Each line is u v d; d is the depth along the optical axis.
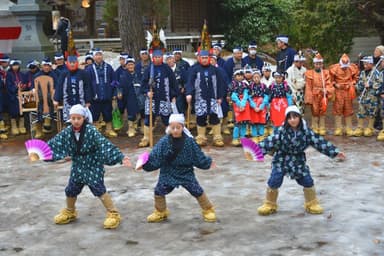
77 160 5.71
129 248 5.12
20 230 5.73
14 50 13.67
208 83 9.58
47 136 11.57
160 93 9.81
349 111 10.50
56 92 10.40
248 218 5.86
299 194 6.68
